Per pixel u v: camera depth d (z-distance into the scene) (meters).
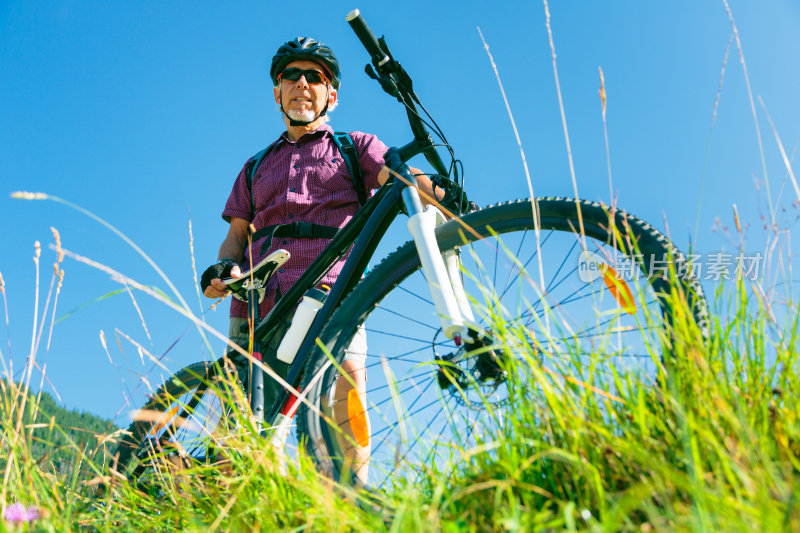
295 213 2.81
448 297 1.78
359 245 2.21
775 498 1.08
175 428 2.34
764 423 1.25
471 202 2.34
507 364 1.51
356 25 2.23
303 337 2.21
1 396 1.85
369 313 2.06
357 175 2.87
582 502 1.24
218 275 2.62
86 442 1.90
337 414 2.04
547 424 1.40
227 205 3.09
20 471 1.78
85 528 1.78
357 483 1.75
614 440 1.27
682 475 1.15
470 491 1.27
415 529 1.22
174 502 1.79
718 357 1.40
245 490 1.62
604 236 1.73
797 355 1.40
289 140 3.03
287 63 3.04
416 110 2.29
